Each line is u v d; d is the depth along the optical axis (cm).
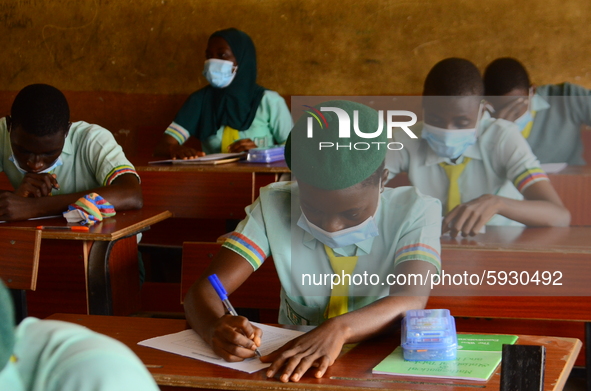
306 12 396
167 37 420
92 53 432
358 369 111
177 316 272
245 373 110
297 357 110
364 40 390
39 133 229
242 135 382
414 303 130
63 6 432
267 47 404
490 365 109
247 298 180
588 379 183
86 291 213
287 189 148
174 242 334
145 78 427
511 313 157
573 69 368
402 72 388
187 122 383
